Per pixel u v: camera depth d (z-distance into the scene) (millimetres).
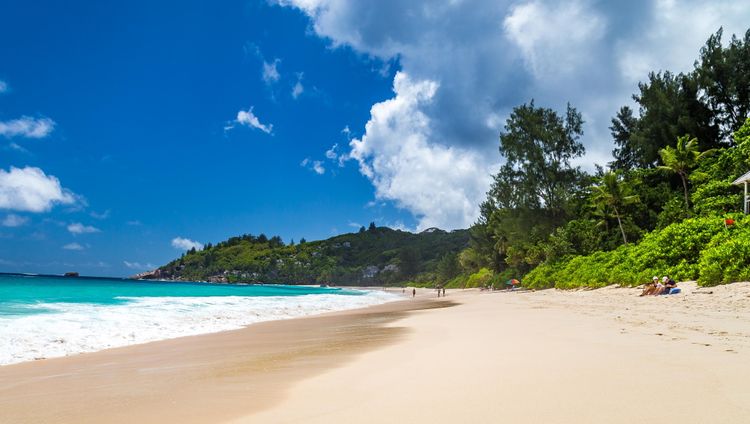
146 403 4762
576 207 51125
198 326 14727
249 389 5285
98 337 11281
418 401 4266
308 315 20562
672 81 47594
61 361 8312
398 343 9086
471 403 4082
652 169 46375
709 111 44562
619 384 4406
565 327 9836
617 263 31078
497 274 70250
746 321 9430
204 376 6348
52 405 4816
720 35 44031
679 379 4441
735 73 42281
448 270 112812
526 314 14570
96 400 5004
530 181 53562
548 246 47781
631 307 15117
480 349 7266
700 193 33062
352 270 183250
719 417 3295
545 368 5406
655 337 7520
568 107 54625
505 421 3520
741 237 18391
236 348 9648
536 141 54562
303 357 7875
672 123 45844
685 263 22516
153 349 9758
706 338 7160
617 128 58844
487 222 80000
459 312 18266
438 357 6770
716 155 39219
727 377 4406
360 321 16234
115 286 60844
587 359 5801
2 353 8898
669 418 3344
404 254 162000
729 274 17438
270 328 14266
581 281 34844
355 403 4340
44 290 36750
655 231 32531
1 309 17391
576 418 3482
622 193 43594
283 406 4371
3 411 4594
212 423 3902
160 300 28188
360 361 7008
